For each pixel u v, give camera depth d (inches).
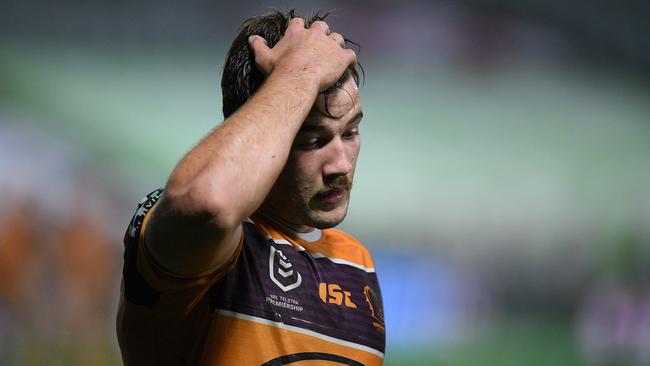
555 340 1551.4
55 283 1170.6
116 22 1533.0
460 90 1780.3
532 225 1712.6
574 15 1914.4
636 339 1558.8
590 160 1820.9
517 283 1638.8
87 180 1371.8
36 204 1262.3
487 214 1692.9
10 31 1445.6
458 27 1801.2
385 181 1656.0
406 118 1717.5
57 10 1482.5
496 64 1825.8
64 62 1472.7
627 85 1927.9
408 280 1551.4
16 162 1315.2
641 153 1840.6
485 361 1483.8
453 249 1641.2
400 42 1748.3
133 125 1491.1
